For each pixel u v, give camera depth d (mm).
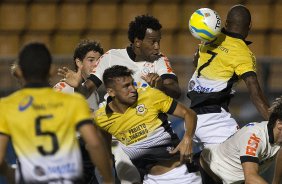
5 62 28422
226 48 16906
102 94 22969
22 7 36625
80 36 35844
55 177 11742
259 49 35656
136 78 16578
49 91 11945
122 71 14953
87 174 16578
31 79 11977
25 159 11750
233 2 36406
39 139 11727
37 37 35844
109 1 36719
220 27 16578
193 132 15070
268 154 15523
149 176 16141
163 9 36375
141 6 36625
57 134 11758
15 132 11781
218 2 36312
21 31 36031
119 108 15305
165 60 16844
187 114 15156
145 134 15484
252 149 15070
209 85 17094
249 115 28234
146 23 16328
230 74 16906
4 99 12008
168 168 15922
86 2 36812
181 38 35594
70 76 15742
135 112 15281
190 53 35344
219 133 16984
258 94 16406
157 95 15227
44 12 36531
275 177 16031
